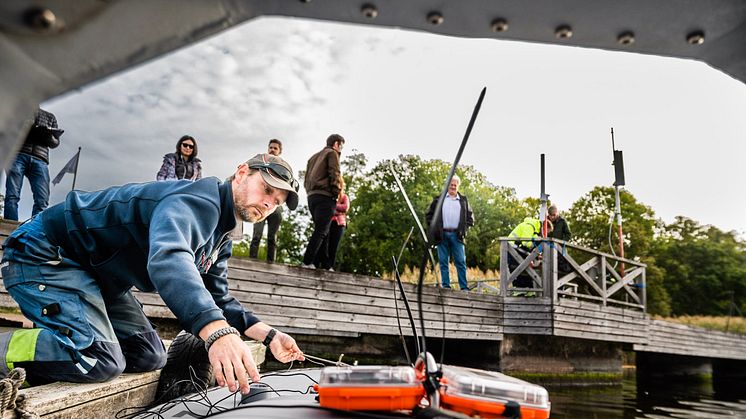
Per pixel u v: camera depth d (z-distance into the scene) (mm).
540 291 8492
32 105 525
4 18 480
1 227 4062
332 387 831
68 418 1401
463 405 798
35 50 505
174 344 2066
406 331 7199
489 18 571
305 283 6285
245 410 977
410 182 30062
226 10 543
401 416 820
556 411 4539
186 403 1501
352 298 6723
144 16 519
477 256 32219
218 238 1666
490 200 34094
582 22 575
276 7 550
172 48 546
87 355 1581
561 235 8930
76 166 5926
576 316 8633
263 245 29453
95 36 511
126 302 1866
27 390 1430
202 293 1229
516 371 8492
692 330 11617
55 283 1612
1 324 3518
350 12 562
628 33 587
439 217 805
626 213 34125
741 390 9602
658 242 33844
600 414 4465
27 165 4180
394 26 586
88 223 1611
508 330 8383
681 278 32969
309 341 6688
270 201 1678
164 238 1323
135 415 1455
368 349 7332
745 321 29297
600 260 9609
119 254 1637
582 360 9250
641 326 10055
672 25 574
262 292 5941
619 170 10398
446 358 8773
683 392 7938
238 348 1164
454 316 7734
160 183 1611
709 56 613
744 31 575
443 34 598
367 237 28328
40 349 1543
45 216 1682
